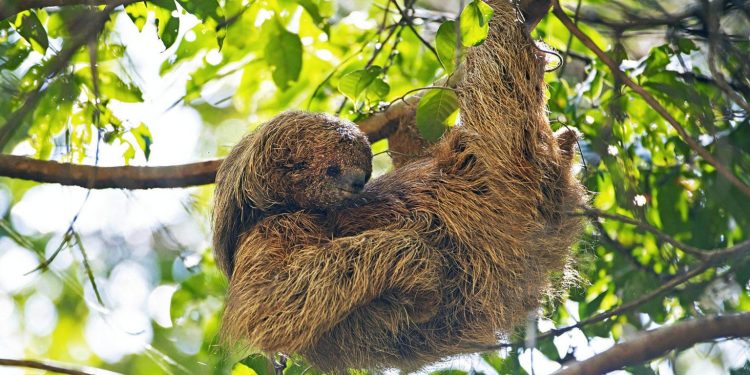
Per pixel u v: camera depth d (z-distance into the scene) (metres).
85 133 14.99
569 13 15.10
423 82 17.52
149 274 20.09
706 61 14.52
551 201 11.99
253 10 17.11
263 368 13.03
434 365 12.79
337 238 11.83
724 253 12.02
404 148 14.43
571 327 12.22
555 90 15.18
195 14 13.34
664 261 14.82
